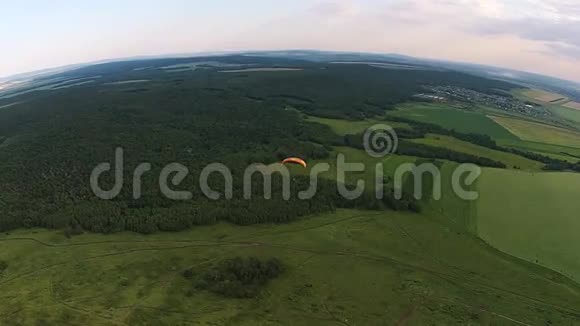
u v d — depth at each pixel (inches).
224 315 2876.5
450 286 3292.3
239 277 3284.9
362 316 2928.2
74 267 3371.1
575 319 2955.2
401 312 2984.7
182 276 3304.6
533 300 3154.5
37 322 2746.1
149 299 3006.9
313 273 3400.6
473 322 2903.5
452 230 4143.7
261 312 2928.2
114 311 2871.6
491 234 4055.1
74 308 2893.7
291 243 3846.0
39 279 3206.2
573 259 3646.7
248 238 3907.5
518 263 3612.2
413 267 3531.0
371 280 3336.6
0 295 3016.7
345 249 3769.7
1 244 3668.8
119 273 3309.5
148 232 3900.1
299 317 2893.7
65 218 3961.6
